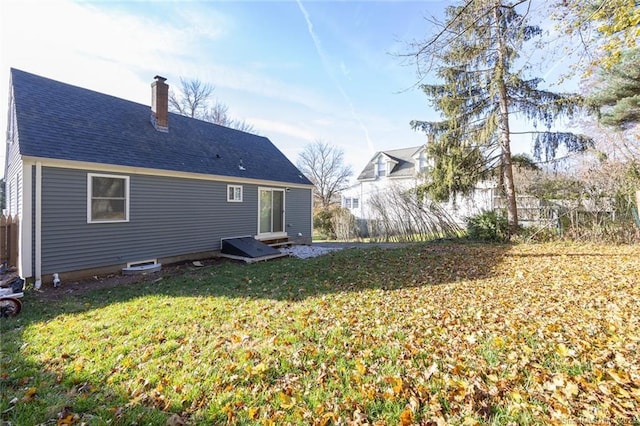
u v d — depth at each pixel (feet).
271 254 31.68
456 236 40.60
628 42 12.76
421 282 19.06
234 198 35.37
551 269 20.89
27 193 20.42
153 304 15.87
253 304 15.47
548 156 35.17
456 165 36.17
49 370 9.21
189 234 30.55
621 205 32.73
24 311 15.35
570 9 13.91
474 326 11.59
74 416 7.11
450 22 15.79
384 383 8.07
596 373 8.02
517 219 36.55
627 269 19.52
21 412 7.29
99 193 24.03
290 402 7.47
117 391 8.11
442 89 36.24
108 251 24.48
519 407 6.91
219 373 8.79
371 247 36.40
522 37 25.66
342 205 88.53
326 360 9.35
